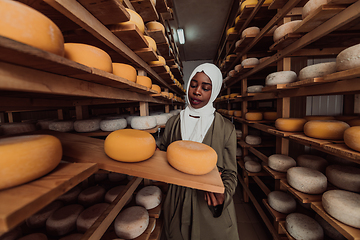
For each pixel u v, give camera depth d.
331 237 1.02
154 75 1.61
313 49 1.28
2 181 0.28
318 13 0.79
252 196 1.89
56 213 1.03
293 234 1.04
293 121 1.15
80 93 0.48
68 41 0.83
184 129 1.02
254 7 1.81
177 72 3.31
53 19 0.61
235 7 3.18
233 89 4.16
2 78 0.25
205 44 5.27
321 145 0.80
